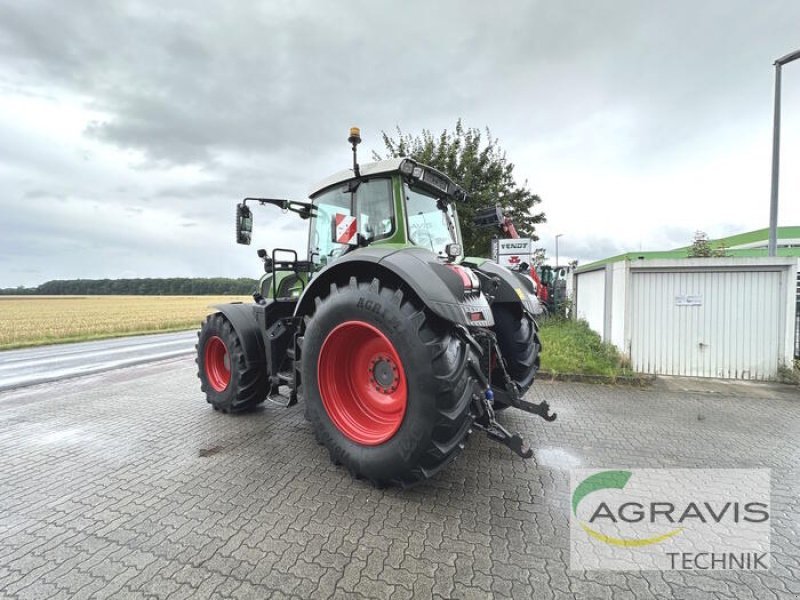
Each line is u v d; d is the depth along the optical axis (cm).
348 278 254
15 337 1184
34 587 156
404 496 223
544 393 440
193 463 267
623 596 151
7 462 271
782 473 248
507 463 263
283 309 351
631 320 529
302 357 263
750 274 493
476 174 984
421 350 206
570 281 1118
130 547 180
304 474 251
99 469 260
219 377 393
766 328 490
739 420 348
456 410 205
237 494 226
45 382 531
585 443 296
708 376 511
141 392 470
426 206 315
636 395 432
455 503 215
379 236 288
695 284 511
